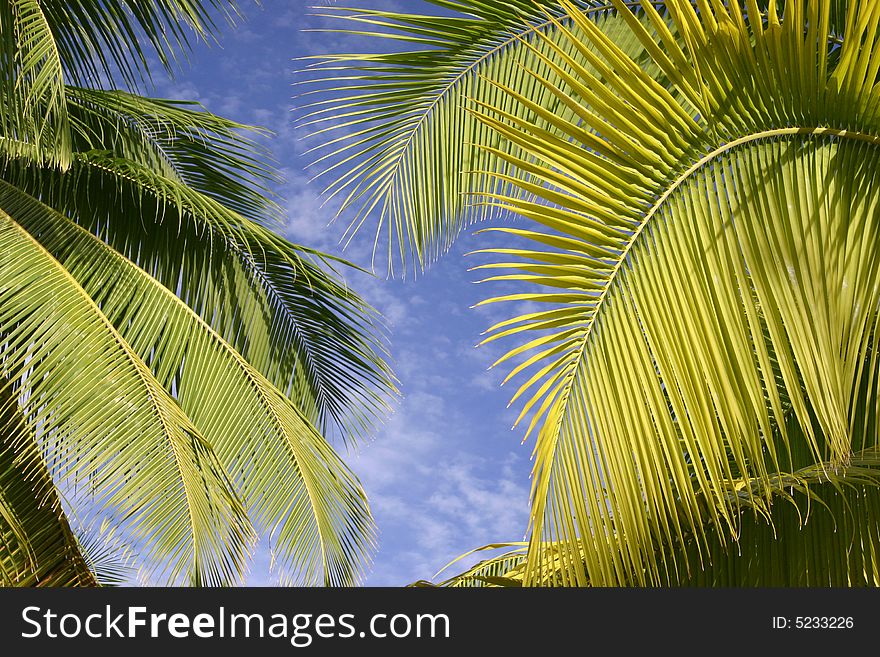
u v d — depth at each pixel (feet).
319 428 22.94
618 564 5.21
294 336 22.47
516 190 11.51
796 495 8.05
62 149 14.42
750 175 5.06
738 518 7.59
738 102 4.90
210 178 23.07
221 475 14.73
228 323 20.97
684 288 4.97
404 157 11.65
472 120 11.26
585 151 4.91
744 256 4.99
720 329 4.97
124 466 13.17
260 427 17.99
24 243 15.81
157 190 18.92
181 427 14.21
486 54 10.85
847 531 7.72
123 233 19.93
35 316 14.10
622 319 5.02
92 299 15.74
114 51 17.98
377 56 10.83
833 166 5.11
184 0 17.25
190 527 13.55
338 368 22.88
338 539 18.60
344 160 11.63
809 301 5.01
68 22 17.40
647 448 5.01
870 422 7.63
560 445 5.26
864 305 5.08
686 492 5.04
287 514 17.85
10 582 12.91
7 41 12.96
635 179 4.96
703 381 4.95
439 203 11.80
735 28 4.68
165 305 17.90
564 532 5.27
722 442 4.97
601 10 10.12
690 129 4.91
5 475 13.35
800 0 4.57
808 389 5.02
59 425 12.98
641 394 5.00
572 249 5.03
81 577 13.91
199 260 20.74
